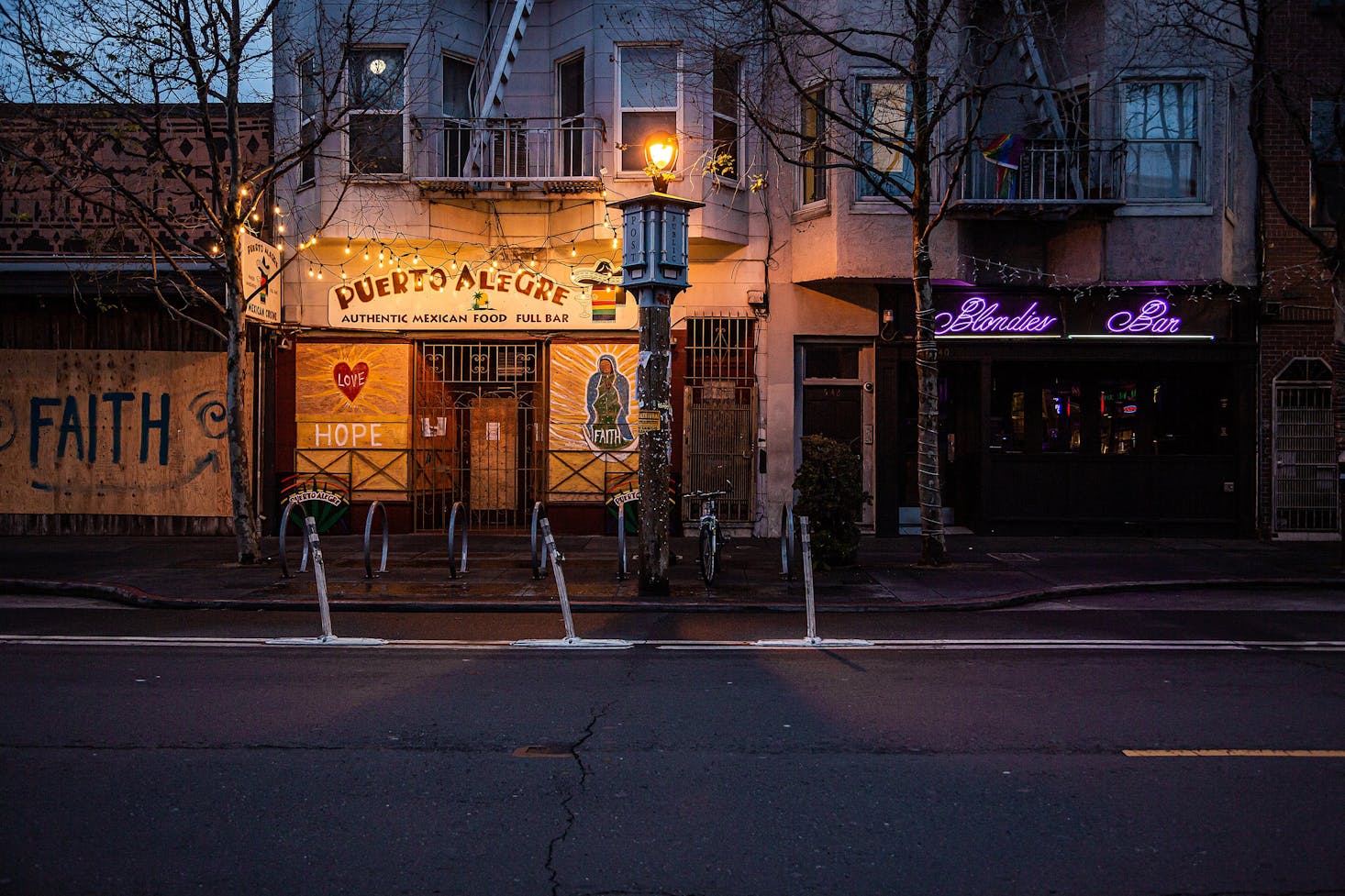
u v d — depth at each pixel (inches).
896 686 288.2
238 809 191.0
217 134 664.4
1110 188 610.9
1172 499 650.2
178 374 666.8
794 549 517.3
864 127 570.6
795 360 663.1
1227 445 652.1
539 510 488.4
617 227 632.4
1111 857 170.4
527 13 637.3
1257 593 474.0
